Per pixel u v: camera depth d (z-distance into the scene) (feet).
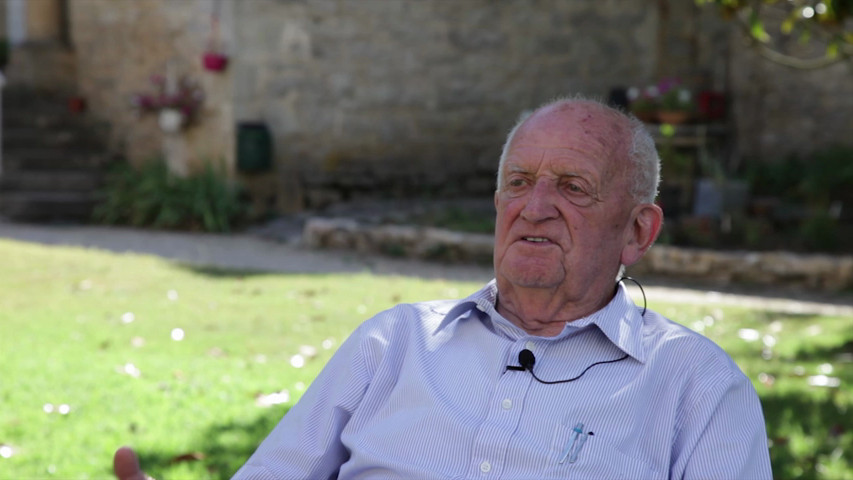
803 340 19.72
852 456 12.45
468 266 30.27
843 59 18.57
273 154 37.70
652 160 7.05
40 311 20.68
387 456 6.66
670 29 42.63
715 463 6.11
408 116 40.04
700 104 40.34
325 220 33.37
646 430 6.36
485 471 6.38
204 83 37.37
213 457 12.06
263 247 32.55
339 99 38.75
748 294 26.55
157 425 13.25
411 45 39.86
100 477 11.27
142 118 40.29
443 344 7.04
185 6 37.86
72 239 32.50
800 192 35.96
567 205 6.82
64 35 45.09
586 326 6.66
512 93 41.55
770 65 39.99
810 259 28.04
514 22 41.29
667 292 26.23
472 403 6.67
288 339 18.85
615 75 42.68
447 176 40.47
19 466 11.53
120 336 18.66
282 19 37.47
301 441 7.00
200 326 19.77
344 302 22.47
